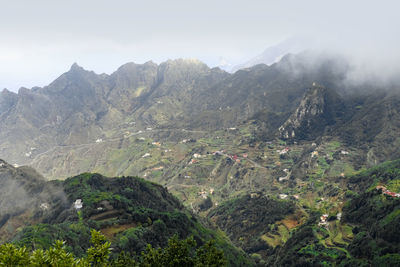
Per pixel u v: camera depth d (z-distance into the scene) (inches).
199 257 2938.0
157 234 5182.1
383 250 5182.1
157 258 2891.2
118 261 2893.7
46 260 1939.0
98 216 5649.6
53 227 4557.1
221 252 2915.8
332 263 5664.4
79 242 4498.0
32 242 3946.9
